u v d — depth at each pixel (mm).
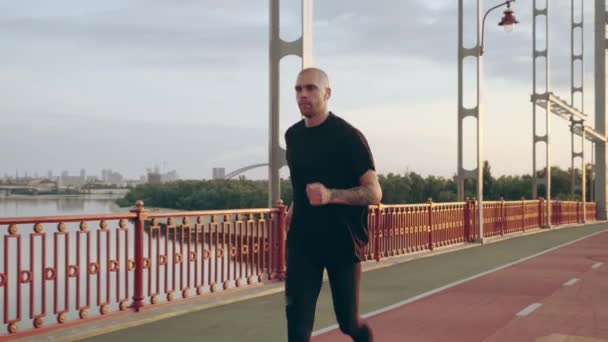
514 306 8797
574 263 14664
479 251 18016
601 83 47562
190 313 8078
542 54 32062
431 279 11766
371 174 3926
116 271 7488
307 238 3969
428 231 17516
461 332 7098
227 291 9305
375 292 10141
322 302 8992
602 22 47344
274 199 11203
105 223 7301
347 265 3969
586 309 8547
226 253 9336
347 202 3771
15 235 6172
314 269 3986
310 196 3654
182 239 8500
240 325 7367
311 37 11375
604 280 11594
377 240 14508
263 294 9539
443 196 84562
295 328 3959
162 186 104062
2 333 6074
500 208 24938
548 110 31672
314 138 3979
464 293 10016
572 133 42656
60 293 17484
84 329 6742
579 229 32281
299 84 3955
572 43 44812
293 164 4059
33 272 6367
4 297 6059
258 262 10047
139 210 7754
